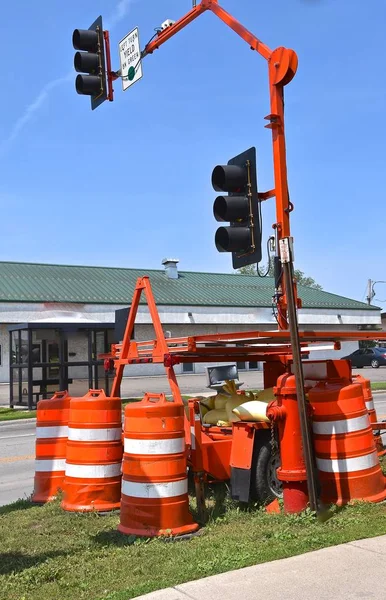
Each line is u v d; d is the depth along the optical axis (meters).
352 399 6.69
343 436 6.64
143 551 5.62
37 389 21.78
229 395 8.52
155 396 6.41
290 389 6.48
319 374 7.20
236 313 46.81
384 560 4.88
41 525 6.80
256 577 4.67
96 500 7.29
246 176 7.38
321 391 6.75
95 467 7.34
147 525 6.09
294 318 6.31
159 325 7.71
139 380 36.88
